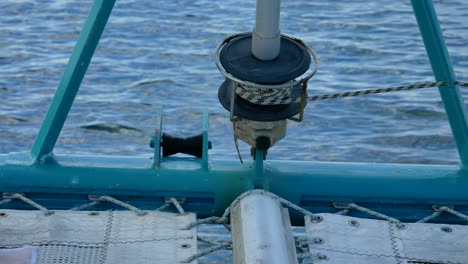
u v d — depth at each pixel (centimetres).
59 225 561
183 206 607
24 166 605
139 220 569
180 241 550
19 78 1714
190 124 1534
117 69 1770
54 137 616
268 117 544
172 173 602
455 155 1423
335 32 2027
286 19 2109
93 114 1552
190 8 2139
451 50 1903
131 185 602
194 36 1973
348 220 572
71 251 538
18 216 568
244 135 570
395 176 610
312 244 548
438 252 548
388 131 1503
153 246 544
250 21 2075
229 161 618
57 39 1944
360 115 1560
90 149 1424
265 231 524
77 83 609
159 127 606
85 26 596
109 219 569
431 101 1614
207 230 1046
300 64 525
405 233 563
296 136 1467
